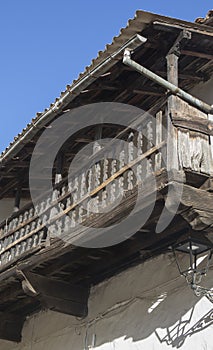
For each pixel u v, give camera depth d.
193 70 8.81
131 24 7.36
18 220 10.28
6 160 10.41
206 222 6.72
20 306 10.64
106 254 8.81
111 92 9.16
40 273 9.42
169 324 7.81
